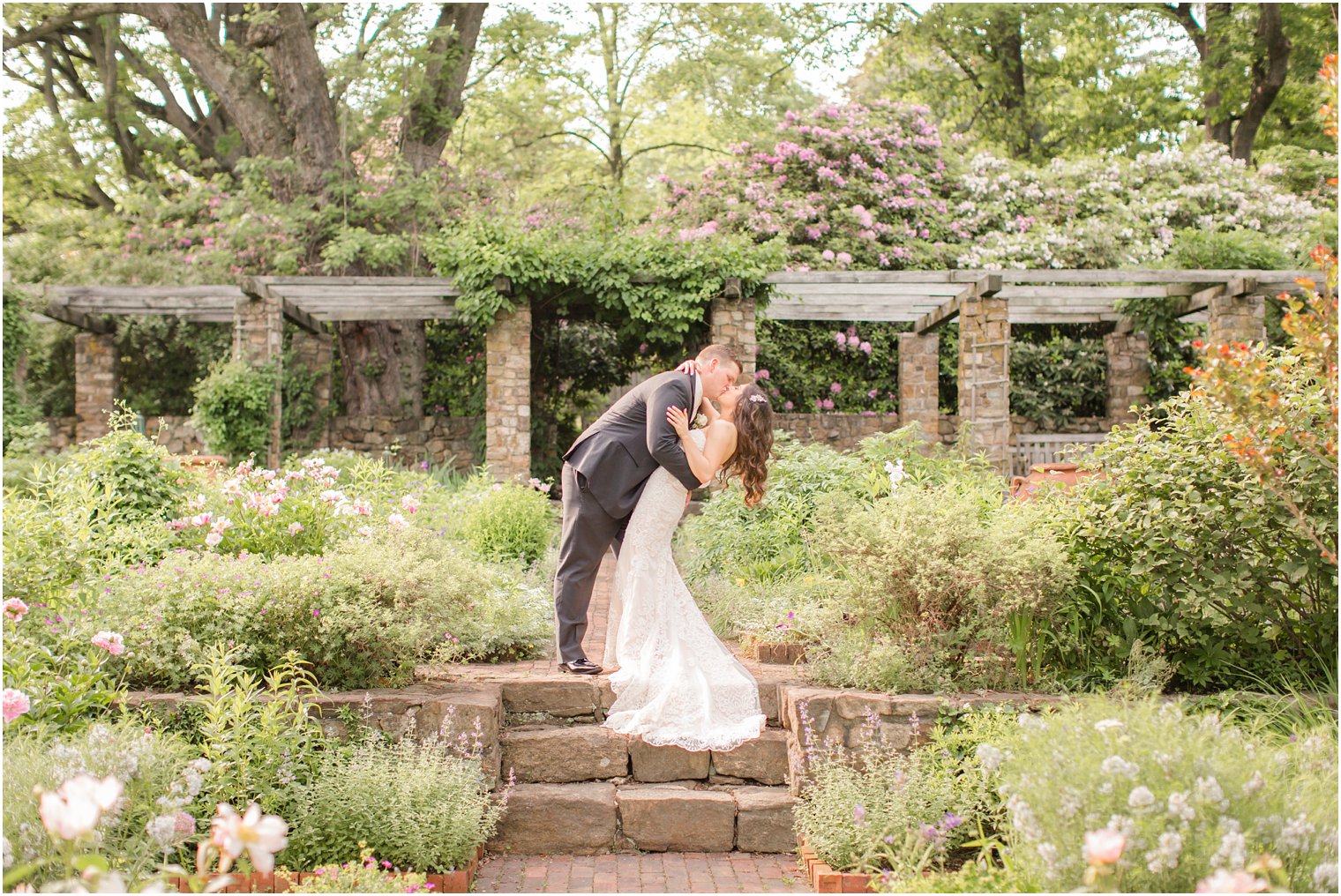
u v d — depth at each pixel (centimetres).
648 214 1577
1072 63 1900
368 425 1367
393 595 418
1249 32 1612
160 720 364
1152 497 423
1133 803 227
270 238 1335
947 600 412
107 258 1430
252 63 1370
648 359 1396
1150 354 1380
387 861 320
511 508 743
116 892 199
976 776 343
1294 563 405
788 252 1351
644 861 363
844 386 1422
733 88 1770
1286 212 1496
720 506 686
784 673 443
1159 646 422
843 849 333
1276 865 207
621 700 411
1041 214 1498
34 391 1446
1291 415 384
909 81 1980
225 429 1110
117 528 512
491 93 1631
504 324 1083
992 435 1072
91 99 1627
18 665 337
